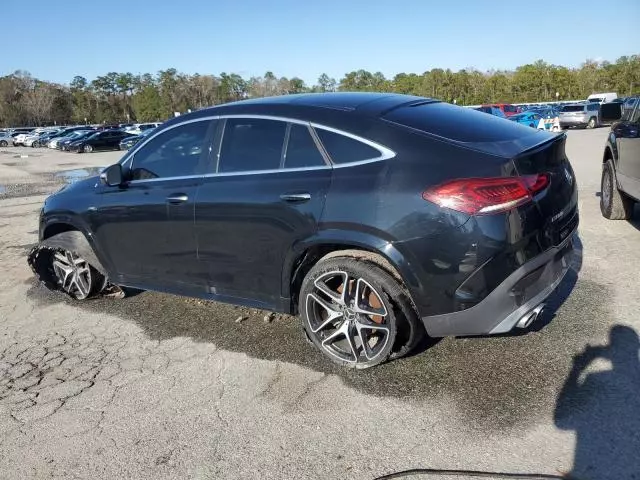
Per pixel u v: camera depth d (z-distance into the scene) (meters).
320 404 2.98
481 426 2.67
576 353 3.27
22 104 112.62
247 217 3.46
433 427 2.70
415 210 2.84
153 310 4.58
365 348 3.23
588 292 4.17
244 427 2.83
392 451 2.55
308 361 3.47
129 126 51.31
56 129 63.06
